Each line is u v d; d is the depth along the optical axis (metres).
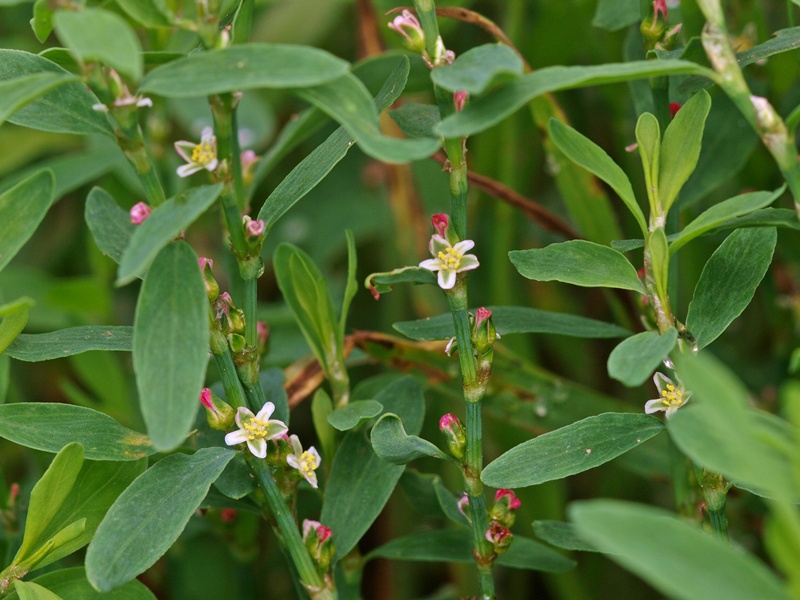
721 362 0.33
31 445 0.24
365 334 0.28
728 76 0.22
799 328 0.32
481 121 0.22
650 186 0.23
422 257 0.33
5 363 0.26
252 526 0.29
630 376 0.22
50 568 0.30
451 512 0.26
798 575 0.20
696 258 0.31
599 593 0.33
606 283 0.23
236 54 0.22
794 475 0.21
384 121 0.33
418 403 0.26
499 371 0.29
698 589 0.20
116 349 0.25
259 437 0.24
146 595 0.24
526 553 0.26
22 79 0.22
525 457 0.24
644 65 0.22
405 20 0.23
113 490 0.25
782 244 0.30
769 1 0.33
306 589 0.25
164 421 0.22
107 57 0.21
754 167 0.31
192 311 0.22
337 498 0.26
